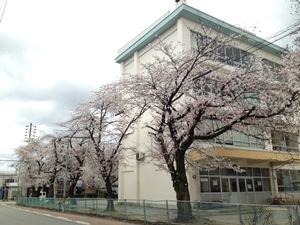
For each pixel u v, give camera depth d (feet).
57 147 97.66
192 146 52.44
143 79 46.19
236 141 67.92
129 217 45.78
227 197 65.16
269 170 77.51
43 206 93.45
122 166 79.71
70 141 89.04
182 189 41.96
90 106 71.15
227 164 53.47
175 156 43.52
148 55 80.33
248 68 41.37
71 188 94.68
